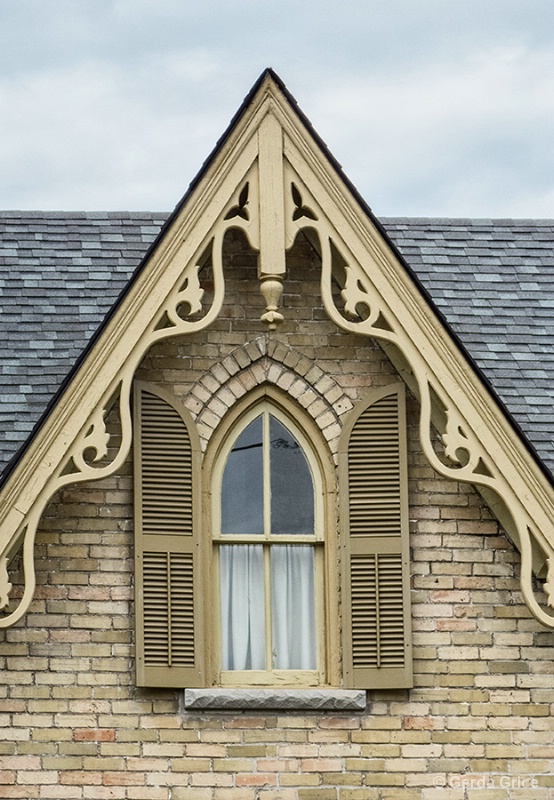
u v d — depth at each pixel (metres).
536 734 20.61
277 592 20.92
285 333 21.30
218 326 21.23
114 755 20.16
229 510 21.00
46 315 23.03
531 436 22.27
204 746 20.25
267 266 20.61
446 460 20.94
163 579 20.45
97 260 24.03
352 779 20.36
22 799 19.97
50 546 20.48
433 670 20.69
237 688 20.36
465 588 20.91
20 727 20.12
